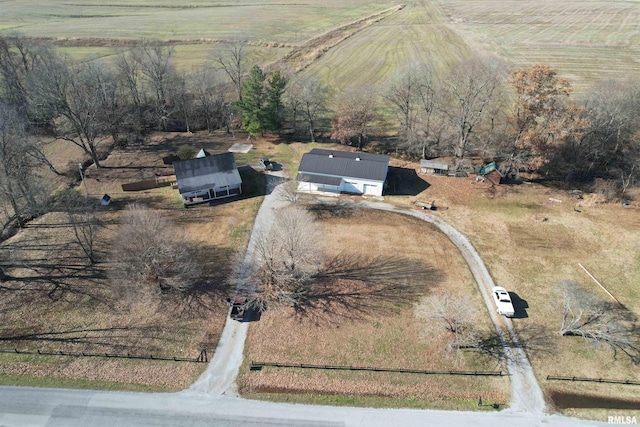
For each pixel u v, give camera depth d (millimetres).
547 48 121312
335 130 83312
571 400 38062
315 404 37500
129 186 68938
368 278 51094
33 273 50781
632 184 69188
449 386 39094
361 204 65875
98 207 64125
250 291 48688
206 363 40906
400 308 47062
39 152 66312
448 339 43594
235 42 104062
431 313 44469
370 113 86312
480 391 38688
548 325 45156
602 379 39625
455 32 139625
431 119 84000
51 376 39250
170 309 46469
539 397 38219
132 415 36188
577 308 47031
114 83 86000
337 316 46000
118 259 50594
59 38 129500
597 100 71750
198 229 59500
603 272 52062
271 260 47969
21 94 85562
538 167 70312
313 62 118312
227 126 92375
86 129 73562
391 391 38656
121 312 46000
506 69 97188
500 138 76938
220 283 50000
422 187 70750
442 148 81812
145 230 48875
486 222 61688
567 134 67062
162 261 47781
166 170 75188
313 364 40969
